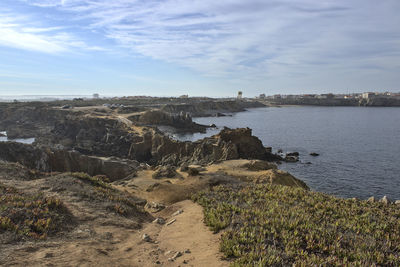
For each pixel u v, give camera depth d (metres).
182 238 12.77
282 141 102.56
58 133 107.00
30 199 14.46
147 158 81.88
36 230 11.27
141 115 139.25
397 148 88.12
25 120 139.12
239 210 15.38
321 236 11.77
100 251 10.39
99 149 87.75
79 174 23.42
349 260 10.04
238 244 10.77
